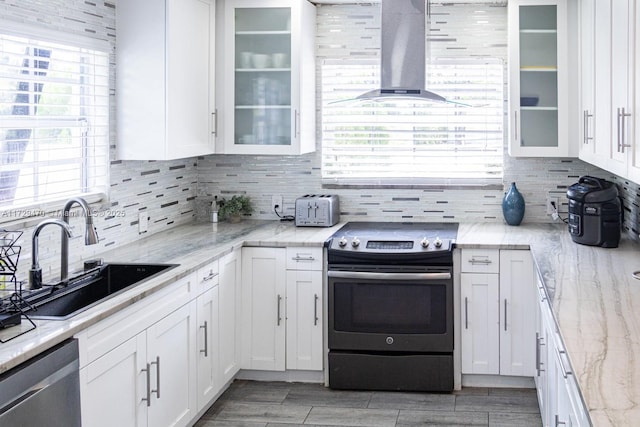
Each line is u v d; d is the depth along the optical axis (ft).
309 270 15.29
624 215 16.30
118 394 9.94
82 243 12.95
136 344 10.40
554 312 9.37
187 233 16.14
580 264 12.55
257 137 16.49
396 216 17.72
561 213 17.13
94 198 13.43
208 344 13.50
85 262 12.35
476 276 14.92
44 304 10.44
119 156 14.02
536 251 13.83
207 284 13.34
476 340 15.07
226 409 14.34
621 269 12.11
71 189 12.91
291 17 16.22
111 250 13.99
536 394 14.94
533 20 15.96
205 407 13.89
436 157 17.60
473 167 17.52
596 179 14.51
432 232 15.98
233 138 16.48
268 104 16.44
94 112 13.34
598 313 9.30
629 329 8.54
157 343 11.15
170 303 11.60
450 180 17.60
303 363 15.55
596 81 13.08
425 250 14.69
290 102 16.34
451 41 17.22
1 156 11.08
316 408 14.39
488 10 17.08
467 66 17.33
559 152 16.08
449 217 17.54
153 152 13.88
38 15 11.48
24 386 7.77
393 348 15.06
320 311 15.37
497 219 17.40
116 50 13.84
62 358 8.47
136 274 12.57
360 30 17.51
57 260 12.23
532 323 14.82
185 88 14.58
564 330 8.52
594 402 6.20
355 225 17.20
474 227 16.78
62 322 8.87
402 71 15.47
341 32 17.56
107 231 13.89
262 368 15.66
